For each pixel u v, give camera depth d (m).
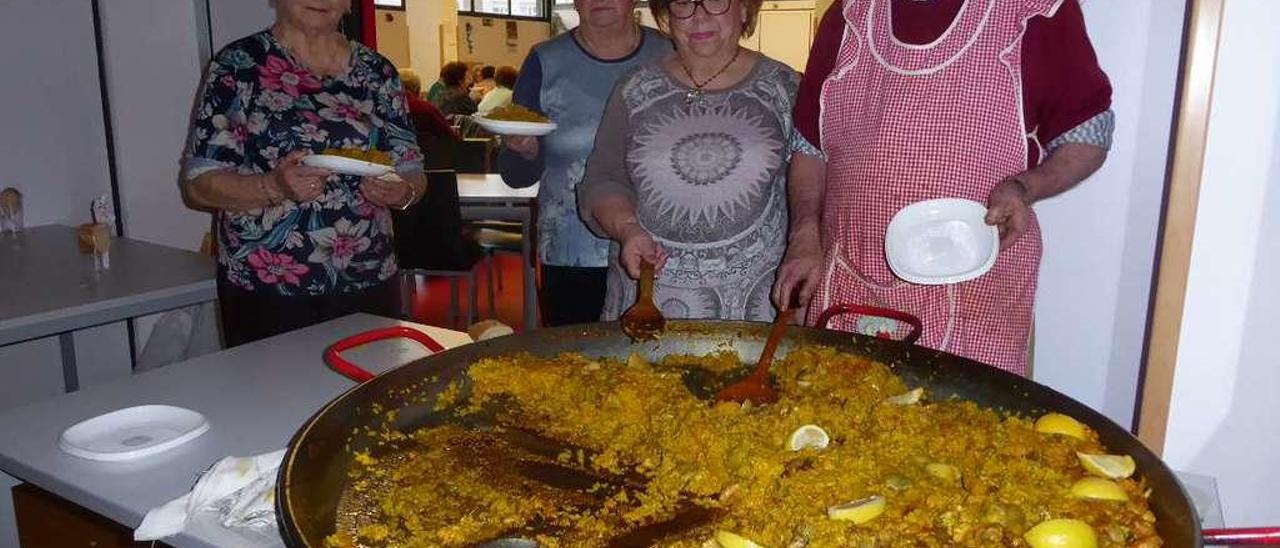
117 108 3.33
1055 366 2.22
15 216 3.27
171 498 1.23
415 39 11.08
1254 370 1.66
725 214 1.95
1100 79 1.51
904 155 1.58
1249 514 1.75
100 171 3.45
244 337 2.28
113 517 1.23
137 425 1.44
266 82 2.19
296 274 2.23
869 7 1.65
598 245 2.57
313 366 1.76
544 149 2.60
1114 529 0.99
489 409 1.44
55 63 3.30
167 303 2.53
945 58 1.55
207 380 1.68
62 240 3.16
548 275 2.65
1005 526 1.03
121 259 2.88
